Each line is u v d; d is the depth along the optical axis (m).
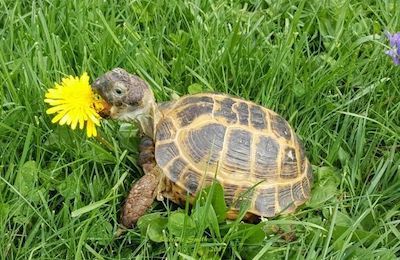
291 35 0.77
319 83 0.73
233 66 0.75
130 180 0.64
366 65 0.78
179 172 0.59
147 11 0.82
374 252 0.60
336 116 0.72
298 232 0.62
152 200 0.60
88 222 0.58
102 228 0.60
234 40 0.75
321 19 0.83
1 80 0.69
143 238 0.60
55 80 0.71
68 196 0.61
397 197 0.66
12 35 0.73
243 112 0.62
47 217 0.61
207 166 0.59
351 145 0.71
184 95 0.69
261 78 0.74
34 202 0.61
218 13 0.81
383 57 0.78
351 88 0.76
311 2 0.85
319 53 0.80
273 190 0.60
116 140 0.66
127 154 0.65
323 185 0.66
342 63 0.76
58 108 0.60
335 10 0.84
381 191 0.68
